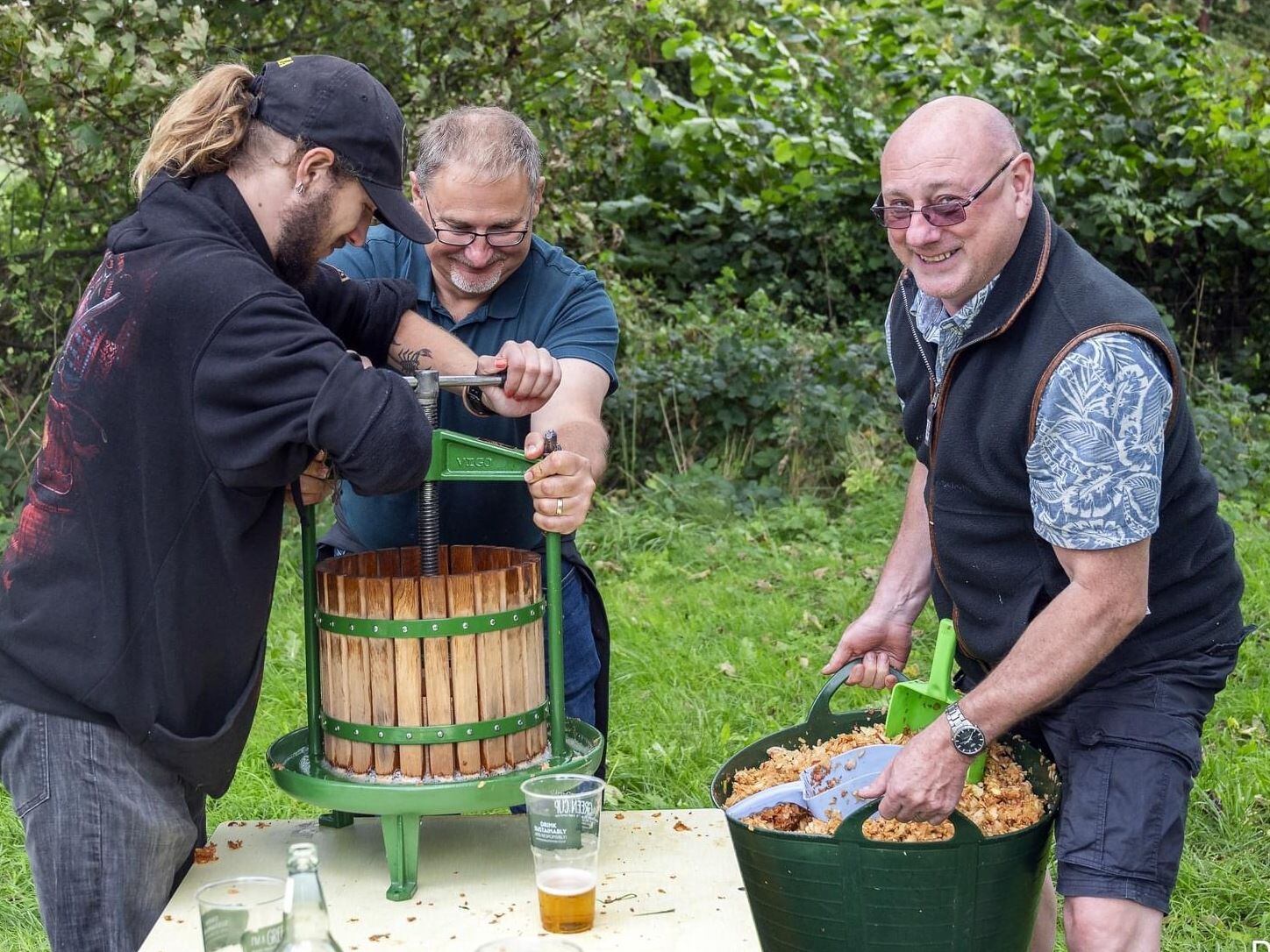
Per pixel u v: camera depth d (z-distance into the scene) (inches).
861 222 358.0
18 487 218.8
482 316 100.7
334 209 77.9
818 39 367.2
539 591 82.5
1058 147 342.3
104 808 76.1
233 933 63.3
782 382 294.7
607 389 102.2
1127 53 361.7
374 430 70.8
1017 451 84.4
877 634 104.1
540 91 230.1
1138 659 88.3
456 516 102.1
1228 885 132.4
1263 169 354.3
